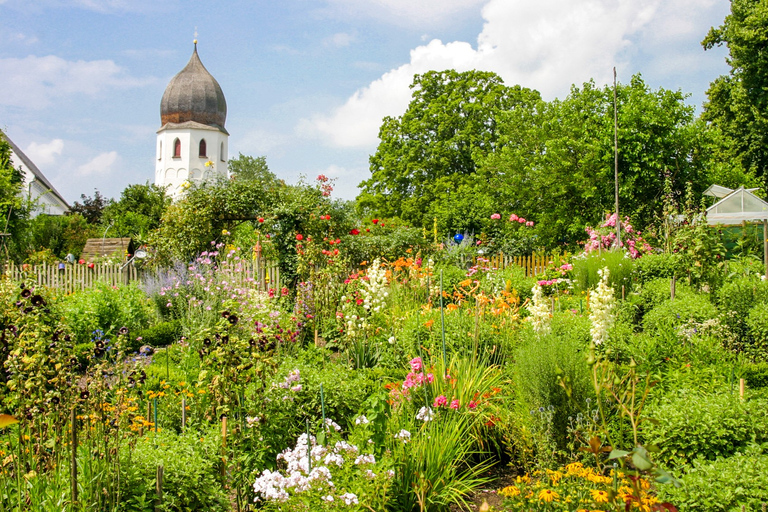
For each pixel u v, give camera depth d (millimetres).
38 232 32688
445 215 20391
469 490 4320
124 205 41906
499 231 19375
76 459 3475
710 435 4035
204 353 4387
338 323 8070
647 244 13781
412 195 31172
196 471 3658
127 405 4375
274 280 12711
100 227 38781
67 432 3561
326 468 3479
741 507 3070
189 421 4680
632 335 6559
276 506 3496
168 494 3469
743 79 25203
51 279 15312
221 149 66750
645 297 9031
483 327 6523
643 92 20141
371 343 7359
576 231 20391
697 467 3637
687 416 4172
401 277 10602
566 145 20766
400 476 3918
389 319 8016
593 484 3328
